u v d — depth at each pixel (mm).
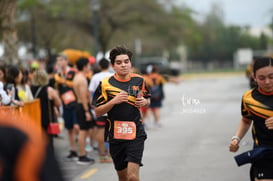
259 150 11492
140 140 14195
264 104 11727
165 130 34094
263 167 11539
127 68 14242
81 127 23438
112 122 14328
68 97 24609
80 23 97562
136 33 103188
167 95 70688
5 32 42125
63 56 26766
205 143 27969
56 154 5074
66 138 32719
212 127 34688
